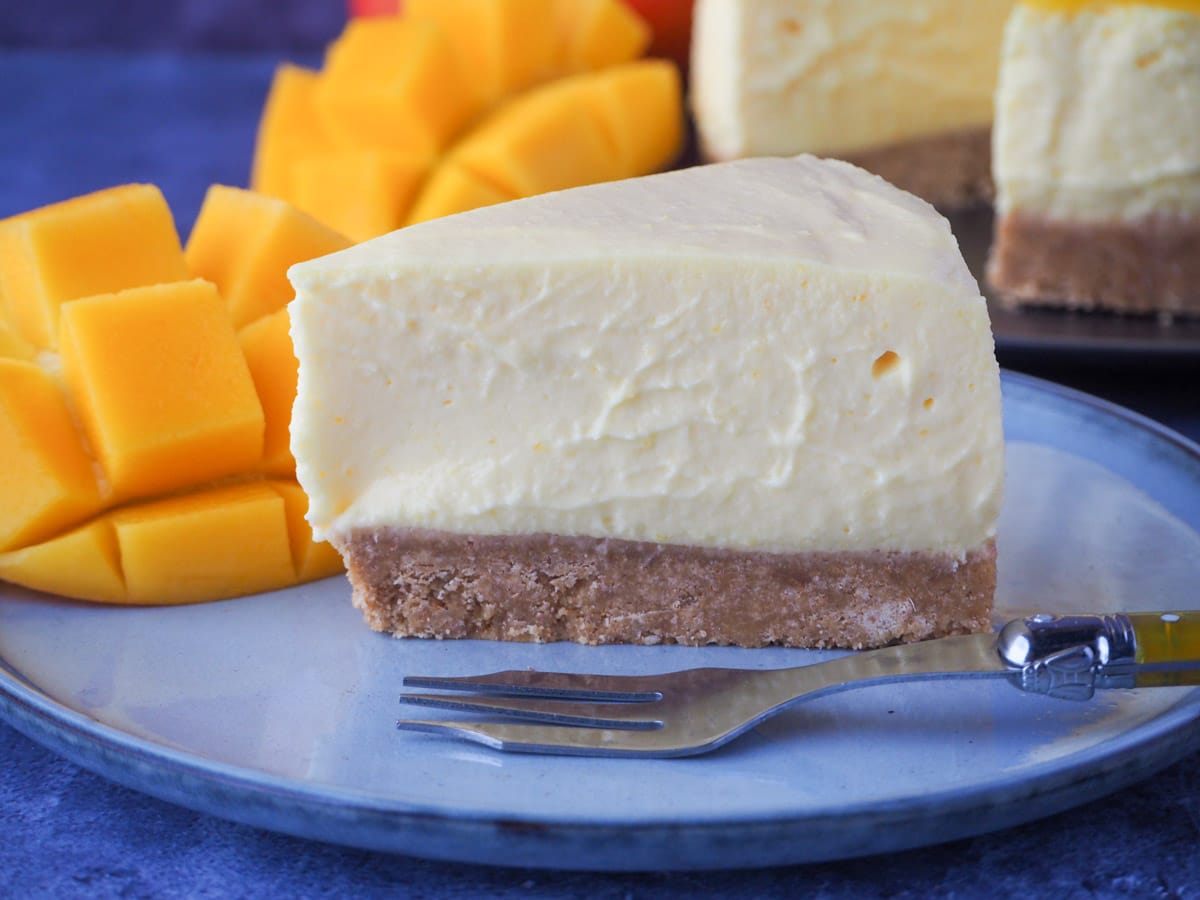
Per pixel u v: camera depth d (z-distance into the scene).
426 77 0.54
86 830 0.34
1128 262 0.51
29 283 0.40
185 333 0.38
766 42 0.58
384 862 0.33
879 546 0.37
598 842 0.31
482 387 0.37
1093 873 0.33
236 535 0.38
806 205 0.38
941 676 0.34
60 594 0.38
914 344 0.36
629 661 0.37
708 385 0.36
